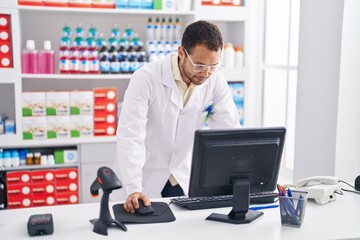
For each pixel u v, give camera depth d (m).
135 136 2.03
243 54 3.75
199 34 1.80
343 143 2.71
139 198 1.83
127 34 3.61
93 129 3.50
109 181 1.64
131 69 3.54
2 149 3.44
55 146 3.61
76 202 3.51
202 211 1.86
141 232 1.63
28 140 3.39
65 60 3.44
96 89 3.47
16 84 3.32
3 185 3.40
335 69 2.68
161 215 1.78
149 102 2.15
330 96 2.74
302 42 2.98
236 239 1.57
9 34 3.29
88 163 3.49
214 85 2.22
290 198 1.67
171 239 1.57
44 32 3.66
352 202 1.97
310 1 2.88
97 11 3.38
